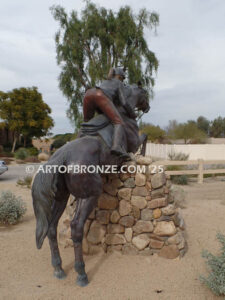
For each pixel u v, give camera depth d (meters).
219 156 26.69
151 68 18.45
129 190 4.46
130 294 3.32
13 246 4.95
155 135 38.94
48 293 3.35
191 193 10.53
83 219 3.48
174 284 3.56
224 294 3.28
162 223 4.33
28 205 8.50
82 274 3.53
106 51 17.91
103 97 4.11
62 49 17.69
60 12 17.78
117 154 3.98
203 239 5.30
